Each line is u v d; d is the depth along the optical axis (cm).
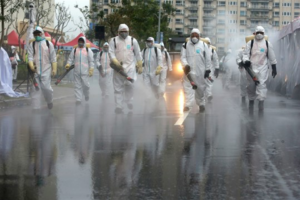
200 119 1232
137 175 653
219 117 1277
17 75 2906
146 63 1953
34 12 2172
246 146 852
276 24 12519
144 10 4809
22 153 807
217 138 934
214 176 646
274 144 871
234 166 702
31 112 1460
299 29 1978
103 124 1146
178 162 728
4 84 1803
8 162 741
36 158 767
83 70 1753
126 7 4678
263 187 593
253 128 1064
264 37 1546
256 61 1536
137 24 4744
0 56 1788
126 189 587
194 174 656
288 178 635
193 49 1426
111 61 1394
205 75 1428
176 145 862
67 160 749
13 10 2819
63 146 863
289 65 2112
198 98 1441
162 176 647
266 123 1148
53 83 2981
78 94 1747
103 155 781
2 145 880
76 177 646
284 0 12450
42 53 1457
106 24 4466
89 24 4550
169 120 1213
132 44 1413
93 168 695
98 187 597
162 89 2005
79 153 800
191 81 1399
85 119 1254
